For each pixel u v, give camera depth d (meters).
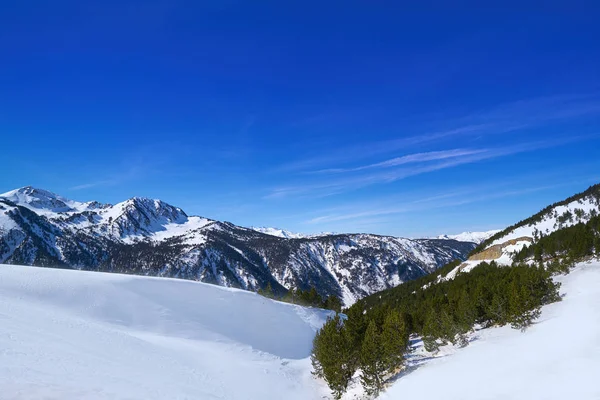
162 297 54.09
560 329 35.38
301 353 52.25
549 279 51.72
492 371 27.84
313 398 35.75
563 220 143.12
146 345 35.72
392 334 35.78
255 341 50.81
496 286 59.09
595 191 158.38
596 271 64.06
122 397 18.09
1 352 19.91
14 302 37.00
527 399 20.34
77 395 16.30
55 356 22.27
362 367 34.16
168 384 25.03
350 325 40.06
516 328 42.31
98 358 25.64
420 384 30.17
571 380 21.16
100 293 48.44
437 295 89.06
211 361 37.78
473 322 52.03
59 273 52.41
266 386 35.00
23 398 14.39
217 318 53.53
